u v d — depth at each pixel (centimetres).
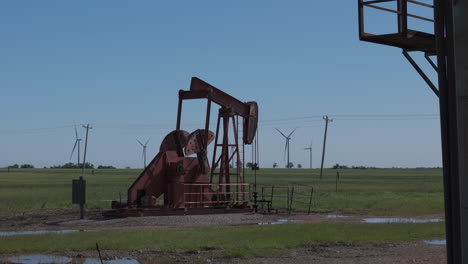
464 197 647
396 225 2581
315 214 3522
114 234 2220
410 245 1905
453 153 670
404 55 1080
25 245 1861
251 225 2744
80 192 3111
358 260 1578
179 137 3609
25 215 3369
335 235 2142
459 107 652
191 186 3528
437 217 3250
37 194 5894
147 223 2898
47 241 1975
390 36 990
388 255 1675
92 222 2939
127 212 3197
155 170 3416
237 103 3759
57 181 10950
